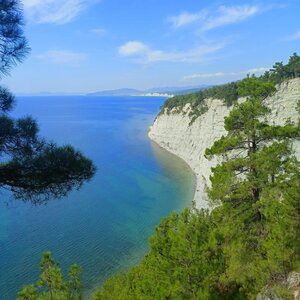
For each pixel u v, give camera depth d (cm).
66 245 4512
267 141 1922
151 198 6525
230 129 1973
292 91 6575
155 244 1680
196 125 10656
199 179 7888
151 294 1673
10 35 827
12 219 5344
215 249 1652
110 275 3800
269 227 1723
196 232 1598
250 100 1895
